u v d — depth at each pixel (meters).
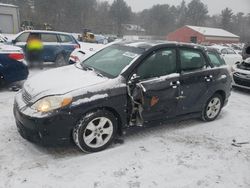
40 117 3.74
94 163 3.93
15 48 7.40
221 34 60.16
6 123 5.03
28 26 33.47
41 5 61.84
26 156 3.98
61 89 3.97
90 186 3.46
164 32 81.31
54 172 3.67
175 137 4.95
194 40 58.69
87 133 4.07
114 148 4.36
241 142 4.97
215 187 3.62
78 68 4.95
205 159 4.27
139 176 3.72
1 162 3.80
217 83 5.56
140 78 4.46
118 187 3.48
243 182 3.78
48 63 11.51
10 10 24.55
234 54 15.24
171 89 4.77
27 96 4.13
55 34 11.51
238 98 8.09
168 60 4.83
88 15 69.81
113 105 4.16
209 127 5.55
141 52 4.60
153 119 4.72
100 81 4.22
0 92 7.01
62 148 4.25
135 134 4.93
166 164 4.05
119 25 77.38
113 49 5.17
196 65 5.25
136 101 4.43
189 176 3.81
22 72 7.30
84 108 3.92
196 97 5.27
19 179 3.49
